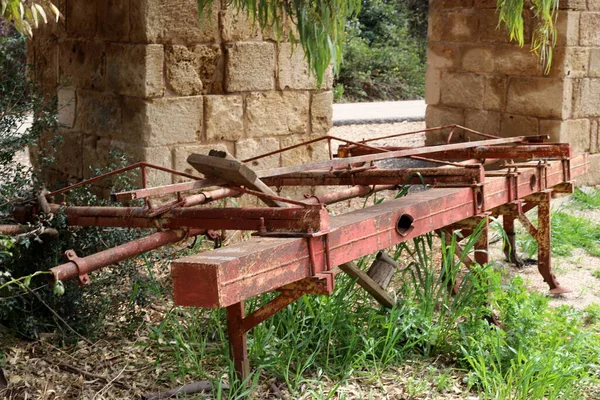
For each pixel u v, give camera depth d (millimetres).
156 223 3953
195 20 6125
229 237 6312
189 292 3078
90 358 4266
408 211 3953
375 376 4043
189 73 6156
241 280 3100
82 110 6574
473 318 4566
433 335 4336
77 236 4641
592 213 7879
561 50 7785
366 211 3867
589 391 4098
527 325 4359
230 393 3635
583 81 8023
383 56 21328
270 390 3930
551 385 3908
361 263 4836
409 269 4707
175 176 6188
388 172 4684
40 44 6949
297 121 6785
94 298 4711
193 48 6148
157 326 4613
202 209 3791
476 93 8523
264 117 6594
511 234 6191
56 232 4316
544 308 4629
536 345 4285
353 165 5121
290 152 6789
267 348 4180
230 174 3641
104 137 6398
